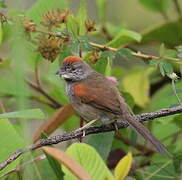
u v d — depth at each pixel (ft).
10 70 42.57
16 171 30.37
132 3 56.13
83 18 36.06
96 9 54.75
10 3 38.19
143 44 48.83
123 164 25.82
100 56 35.14
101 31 47.32
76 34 34.99
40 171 35.99
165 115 32.04
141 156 40.75
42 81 46.78
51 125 37.55
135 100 45.06
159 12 49.96
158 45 48.65
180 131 43.01
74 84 37.93
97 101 35.68
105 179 25.07
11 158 28.32
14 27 29.27
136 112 45.80
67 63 38.22
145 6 50.26
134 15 56.13
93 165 25.89
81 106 36.86
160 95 44.86
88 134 32.63
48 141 29.68
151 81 49.55
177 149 39.73
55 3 39.68
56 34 33.78
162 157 37.99
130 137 41.06
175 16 55.11
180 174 37.27
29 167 30.50
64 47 35.78
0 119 31.55
